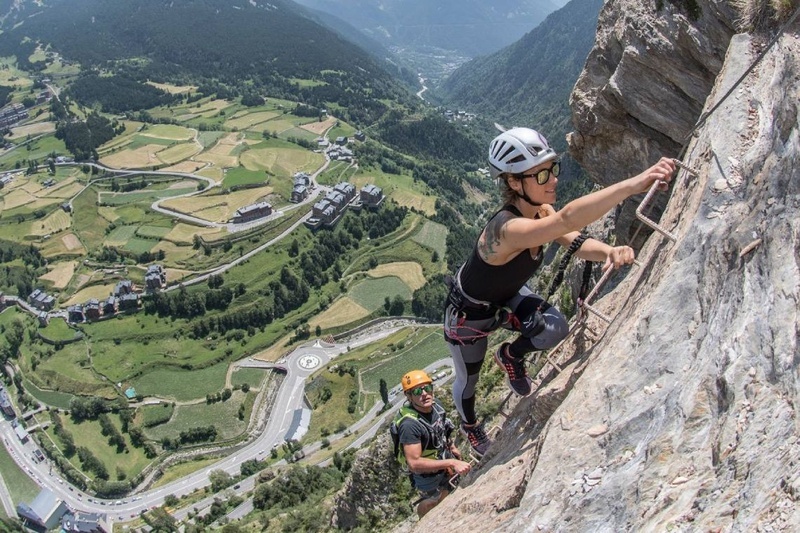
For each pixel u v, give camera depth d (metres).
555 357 9.48
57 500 117.25
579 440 5.93
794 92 6.45
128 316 166.75
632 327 6.60
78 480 122.31
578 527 5.25
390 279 182.38
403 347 144.88
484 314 7.23
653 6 15.58
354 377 135.88
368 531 31.56
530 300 7.20
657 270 7.28
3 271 192.25
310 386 137.25
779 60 8.16
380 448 32.16
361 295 174.88
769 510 3.79
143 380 146.88
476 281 6.83
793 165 5.61
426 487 10.33
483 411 21.62
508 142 6.25
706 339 5.45
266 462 118.44
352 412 126.38
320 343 155.50
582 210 5.59
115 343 158.12
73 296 177.38
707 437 4.77
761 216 5.71
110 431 132.25
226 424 133.12
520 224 5.98
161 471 122.81
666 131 15.87
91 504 116.81
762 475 4.04
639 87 15.95
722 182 6.87
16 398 146.25
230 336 159.25
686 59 14.83
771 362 4.63
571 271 22.52
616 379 6.13
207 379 146.50
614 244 18.89
